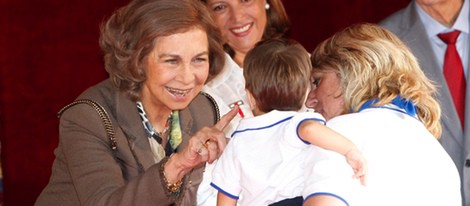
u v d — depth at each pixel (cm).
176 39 331
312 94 298
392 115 271
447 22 460
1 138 687
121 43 338
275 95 296
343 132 266
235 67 433
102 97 349
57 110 690
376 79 278
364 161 254
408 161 259
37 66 687
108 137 339
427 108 284
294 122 279
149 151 348
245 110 424
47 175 693
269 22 489
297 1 689
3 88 684
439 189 261
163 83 336
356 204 250
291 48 304
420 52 458
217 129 313
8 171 687
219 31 355
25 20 683
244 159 290
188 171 314
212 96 418
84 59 690
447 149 446
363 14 689
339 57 286
